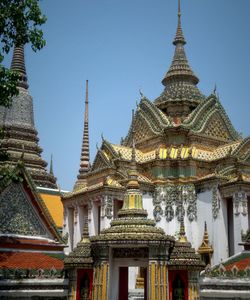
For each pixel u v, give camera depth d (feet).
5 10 78.18
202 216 146.82
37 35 80.59
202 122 168.04
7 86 77.10
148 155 164.35
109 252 70.38
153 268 67.62
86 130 197.06
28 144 195.31
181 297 68.74
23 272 86.48
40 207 118.42
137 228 69.21
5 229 111.75
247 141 156.46
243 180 137.90
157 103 185.37
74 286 74.64
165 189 153.28
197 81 191.42
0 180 84.74
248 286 84.38
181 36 198.18
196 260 69.92
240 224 135.13
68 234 158.10
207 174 156.76
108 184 144.15
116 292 71.41
